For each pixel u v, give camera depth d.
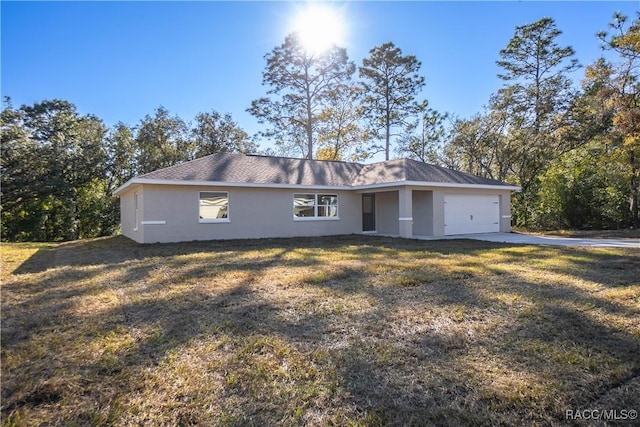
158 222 12.70
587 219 17.52
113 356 3.22
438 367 2.98
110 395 2.60
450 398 2.54
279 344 3.46
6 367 3.04
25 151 20.88
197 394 2.60
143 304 4.83
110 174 27.28
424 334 3.69
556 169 18.50
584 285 5.55
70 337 3.68
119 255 9.80
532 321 4.02
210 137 30.58
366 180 16.41
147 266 7.82
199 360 3.14
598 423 2.26
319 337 3.64
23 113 23.06
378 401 2.52
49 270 7.54
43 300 5.11
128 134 27.55
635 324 3.88
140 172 28.25
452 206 15.41
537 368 2.95
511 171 24.44
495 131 25.02
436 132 31.11
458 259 8.25
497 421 2.28
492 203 16.72
